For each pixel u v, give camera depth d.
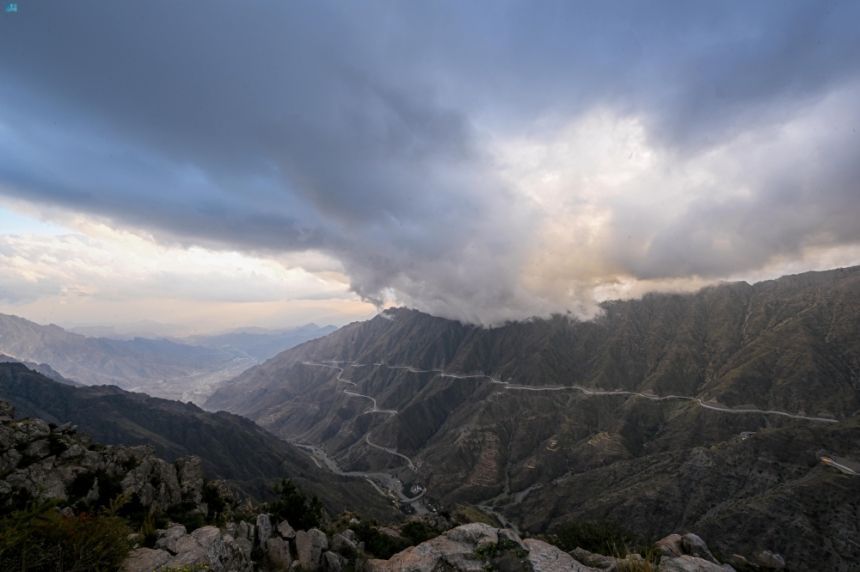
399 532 40.09
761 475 139.88
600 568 15.99
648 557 14.86
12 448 29.67
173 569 14.31
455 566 14.99
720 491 139.50
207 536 17.22
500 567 14.82
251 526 23.52
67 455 31.30
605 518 139.00
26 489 26.95
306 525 30.09
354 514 43.75
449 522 54.47
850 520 105.69
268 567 21.88
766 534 107.88
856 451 140.88
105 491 30.41
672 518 132.88
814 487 117.19
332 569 22.53
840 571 96.25
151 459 36.16
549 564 14.67
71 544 13.84
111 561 14.24
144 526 18.58
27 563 12.96
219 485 40.62
